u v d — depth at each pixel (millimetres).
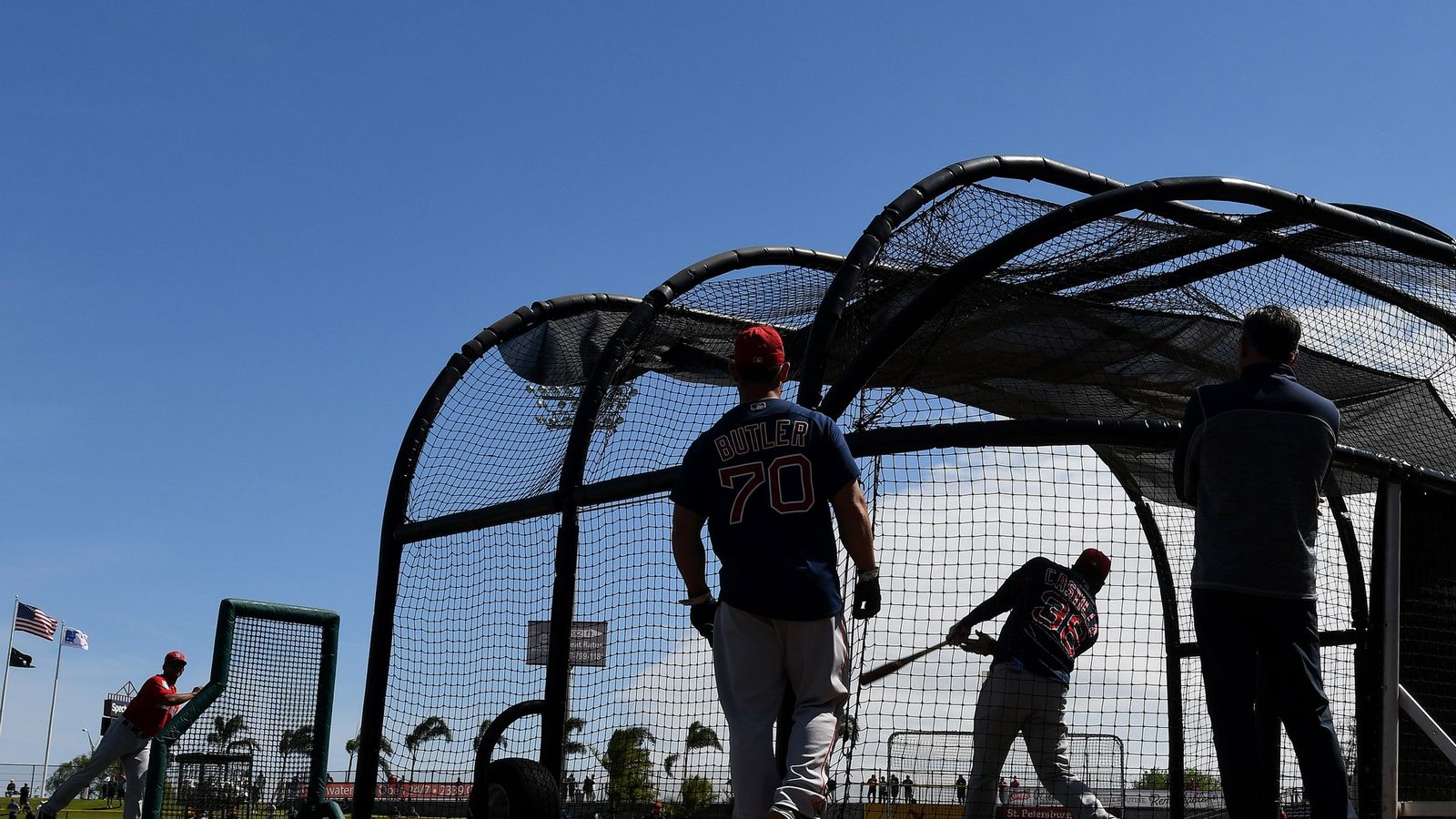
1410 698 5113
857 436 4414
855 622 4172
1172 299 5367
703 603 3682
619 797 5086
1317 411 3688
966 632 4992
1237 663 3512
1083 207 4457
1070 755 5309
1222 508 3621
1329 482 5805
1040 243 4434
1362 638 5500
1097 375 5703
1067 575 5234
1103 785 5281
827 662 3434
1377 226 4977
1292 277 5492
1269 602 3527
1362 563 5762
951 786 4965
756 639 3482
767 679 3482
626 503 5387
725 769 4719
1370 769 4902
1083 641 5145
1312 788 3402
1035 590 5156
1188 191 4609
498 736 5316
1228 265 5379
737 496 3523
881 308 5359
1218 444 3676
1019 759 4938
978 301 5129
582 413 5676
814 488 3500
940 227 5109
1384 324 5672
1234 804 3412
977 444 4324
